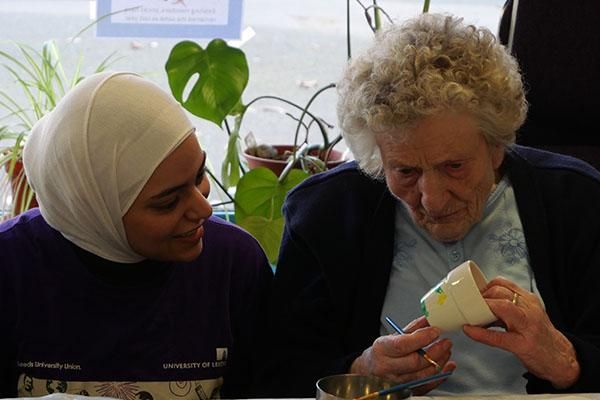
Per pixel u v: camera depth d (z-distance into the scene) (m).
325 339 1.84
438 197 1.62
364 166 1.77
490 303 1.48
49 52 2.59
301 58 2.89
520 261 1.80
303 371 1.78
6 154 2.46
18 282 1.70
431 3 2.88
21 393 1.71
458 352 1.77
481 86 1.57
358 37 2.89
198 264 1.76
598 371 1.62
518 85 1.64
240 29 2.78
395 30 1.68
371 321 1.81
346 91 1.69
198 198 1.61
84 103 1.58
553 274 1.80
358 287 1.83
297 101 2.91
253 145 2.75
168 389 1.71
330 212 1.86
